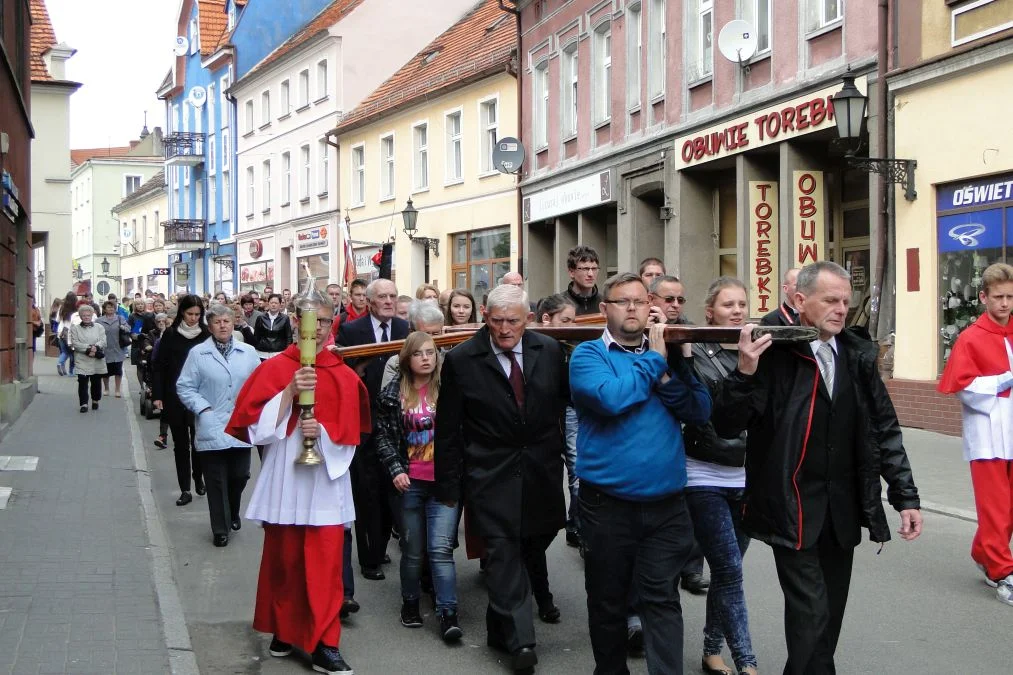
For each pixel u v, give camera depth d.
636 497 5.18
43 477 11.99
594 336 6.43
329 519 6.21
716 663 5.94
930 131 14.91
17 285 22.33
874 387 4.86
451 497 6.34
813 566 4.82
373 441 8.09
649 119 22.73
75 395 23.00
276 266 47.78
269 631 6.41
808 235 17.64
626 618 5.42
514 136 29.64
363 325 9.62
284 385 6.25
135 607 6.94
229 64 52.94
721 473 5.84
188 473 11.42
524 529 6.21
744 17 19.27
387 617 7.30
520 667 6.04
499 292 6.16
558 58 27.25
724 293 5.91
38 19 34.12
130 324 31.66
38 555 8.31
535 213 28.61
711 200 21.59
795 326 4.81
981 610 7.14
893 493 4.89
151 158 83.12
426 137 34.88
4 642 6.19
